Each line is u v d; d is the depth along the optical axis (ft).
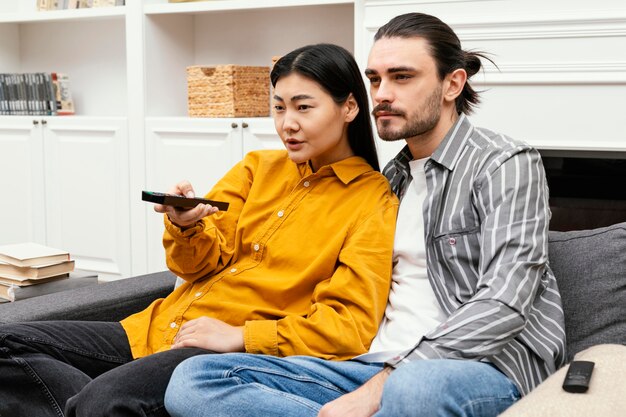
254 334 5.27
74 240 11.59
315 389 4.91
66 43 12.74
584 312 5.36
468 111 5.88
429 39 5.34
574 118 7.89
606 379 4.17
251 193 6.13
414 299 5.35
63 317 6.14
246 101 10.42
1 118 11.95
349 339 5.16
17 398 5.35
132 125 10.98
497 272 4.79
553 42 7.86
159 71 11.16
